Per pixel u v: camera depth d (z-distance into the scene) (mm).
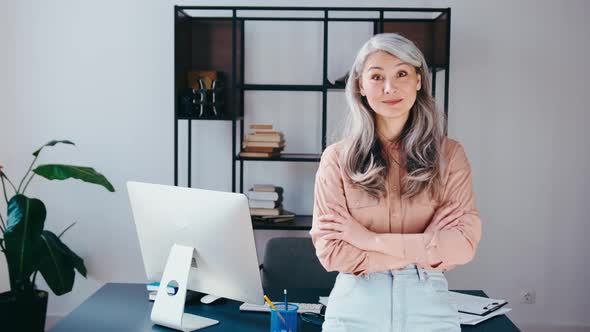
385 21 4129
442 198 2086
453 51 4176
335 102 4223
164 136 4281
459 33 4168
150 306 2490
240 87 3867
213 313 2414
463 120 4203
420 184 2016
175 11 3768
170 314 2232
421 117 2061
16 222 3686
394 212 2053
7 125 4293
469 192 2109
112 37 4238
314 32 4211
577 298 4293
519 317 4301
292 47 4223
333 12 4184
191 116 3854
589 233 4262
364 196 2055
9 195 4324
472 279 4289
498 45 4168
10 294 3906
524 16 4152
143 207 2354
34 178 4320
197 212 2211
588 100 4188
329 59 4203
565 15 4148
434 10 3746
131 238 4344
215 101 3891
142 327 2256
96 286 4383
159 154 4289
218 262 2223
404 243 1950
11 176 4309
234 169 3891
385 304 1931
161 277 2412
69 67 4258
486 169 4234
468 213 2076
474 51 4172
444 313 1927
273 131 3910
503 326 2250
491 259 4277
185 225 2248
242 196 2105
